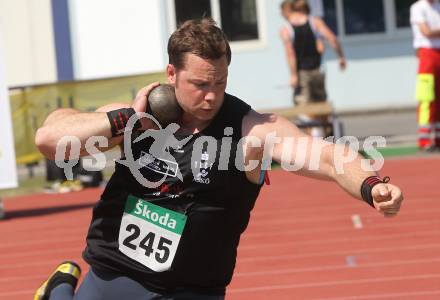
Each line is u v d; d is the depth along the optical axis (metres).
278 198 23.56
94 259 9.01
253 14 41.09
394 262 16.61
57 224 22.12
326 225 20.05
